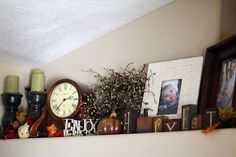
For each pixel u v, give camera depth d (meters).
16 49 2.13
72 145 1.94
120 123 1.86
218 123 1.58
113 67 2.14
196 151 1.61
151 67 1.98
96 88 2.09
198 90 1.79
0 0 1.71
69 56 2.27
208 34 1.92
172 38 2.01
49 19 1.91
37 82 2.16
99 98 2.04
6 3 1.73
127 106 1.95
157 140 1.72
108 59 2.16
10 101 2.14
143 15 2.11
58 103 2.08
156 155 1.71
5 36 1.99
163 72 1.94
